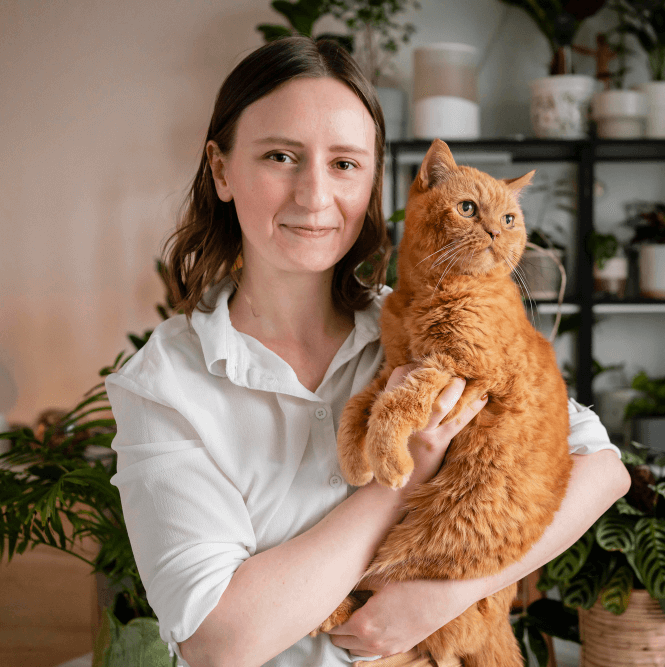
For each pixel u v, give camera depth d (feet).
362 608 2.54
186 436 2.63
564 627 4.83
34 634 6.05
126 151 9.18
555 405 2.88
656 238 8.18
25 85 9.21
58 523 4.07
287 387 2.73
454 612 2.54
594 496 2.94
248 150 2.63
